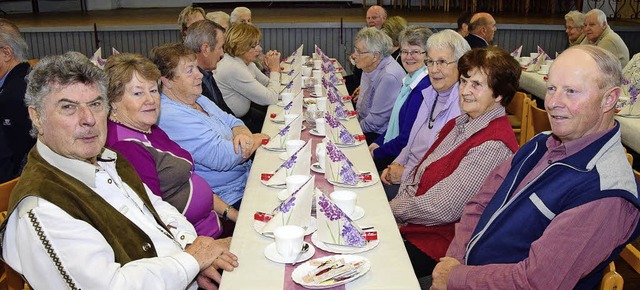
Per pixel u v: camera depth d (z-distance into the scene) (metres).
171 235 1.79
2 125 2.78
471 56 2.10
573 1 9.22
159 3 10.91
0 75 2.94
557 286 1.46
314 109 3.18
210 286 1.84
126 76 2.06
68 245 1.40
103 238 1.48
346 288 1.45
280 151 2.63
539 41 7.35
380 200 2.03
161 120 2.52
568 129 1.52
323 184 2.17
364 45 3.79
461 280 1.63
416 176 2.38
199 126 2.56
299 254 1.61
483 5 9.66
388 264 1.57
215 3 10.82
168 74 2.51
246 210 1.94
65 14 9.46
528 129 3.49
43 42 7.40
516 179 1.75
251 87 3.82
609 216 1.42
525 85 5.12
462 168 2.07
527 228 1.61
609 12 8.80
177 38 7.49
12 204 1.41
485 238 1.71
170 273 1.53
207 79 3.44
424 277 2.04
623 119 3.43
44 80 1.48
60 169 1.52
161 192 2.14
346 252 1.63
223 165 2.63
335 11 9.63
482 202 1.98
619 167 1.47
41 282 1.40
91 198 1.53
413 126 2.88
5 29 2.91
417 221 2.16
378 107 3.77
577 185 1.49
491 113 2.12
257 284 1.48
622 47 5.40
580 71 1.48
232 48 3.81
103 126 1.59
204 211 2.27
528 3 9.16
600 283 1.49
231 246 1.69
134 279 1.46
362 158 2.55
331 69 5.15
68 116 1.49
